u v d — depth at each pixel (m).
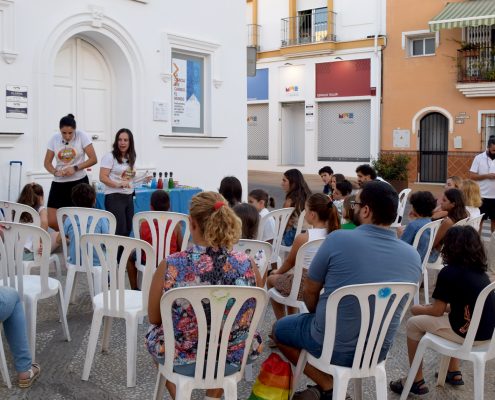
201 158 9.95
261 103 21.14
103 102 8.81
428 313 3.36
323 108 19.73
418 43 17.78
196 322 2.62
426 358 4.14
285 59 20.16
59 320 4.69
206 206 2.67
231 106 10.51
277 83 20.52
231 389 2.66
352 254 2.84
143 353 4.07
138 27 8.80
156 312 2.71
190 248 2.70
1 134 7.10
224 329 2.59
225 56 10.31
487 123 16.67
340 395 2.81
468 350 3.15
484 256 3.23
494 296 3.22
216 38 10.13
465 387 3.69
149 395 3.46
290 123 21.03
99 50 8.69
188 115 9.87
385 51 18.08
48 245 3.81
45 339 4.27
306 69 19.72
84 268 4.63
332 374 2.85
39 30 7.52
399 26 17.73
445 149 17.59
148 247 3.51
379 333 2.85
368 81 18.45
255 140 21.55
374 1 18.09
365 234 2.88
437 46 17.19
